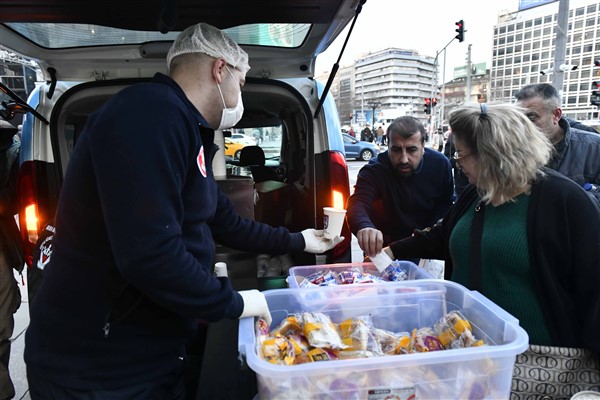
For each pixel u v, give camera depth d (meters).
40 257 1.97
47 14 1.72
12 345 3.05
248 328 1.06
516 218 1.32
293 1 1.68
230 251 2.64
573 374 1.21
